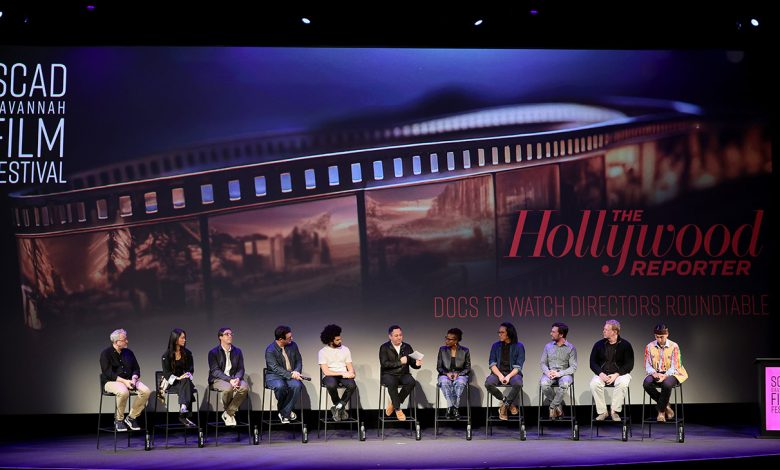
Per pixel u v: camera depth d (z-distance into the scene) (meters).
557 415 7.38
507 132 8.05
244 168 7.90
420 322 7.93
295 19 7.85
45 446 6.93
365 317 7.90
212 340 7.79
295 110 7.96
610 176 8.10
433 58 8.05
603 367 7.40
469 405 7.27
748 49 8.16
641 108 8.15
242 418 7.86
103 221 7.80
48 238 7.77
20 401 7.66
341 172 7.95
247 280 7.85
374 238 7.93
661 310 8.09
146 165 7.85
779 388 7.04
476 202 8.00
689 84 8.17
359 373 7.88
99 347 7.74
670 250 8.11
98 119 7.85
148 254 7.81
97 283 7.77
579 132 8.09
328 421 7.32
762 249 8.16
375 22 7.92
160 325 7.77
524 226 8.02
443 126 8.02
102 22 7.81
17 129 7.81
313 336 7.86
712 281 8.12
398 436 7.40
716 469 5.90
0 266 7.73
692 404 8.12
